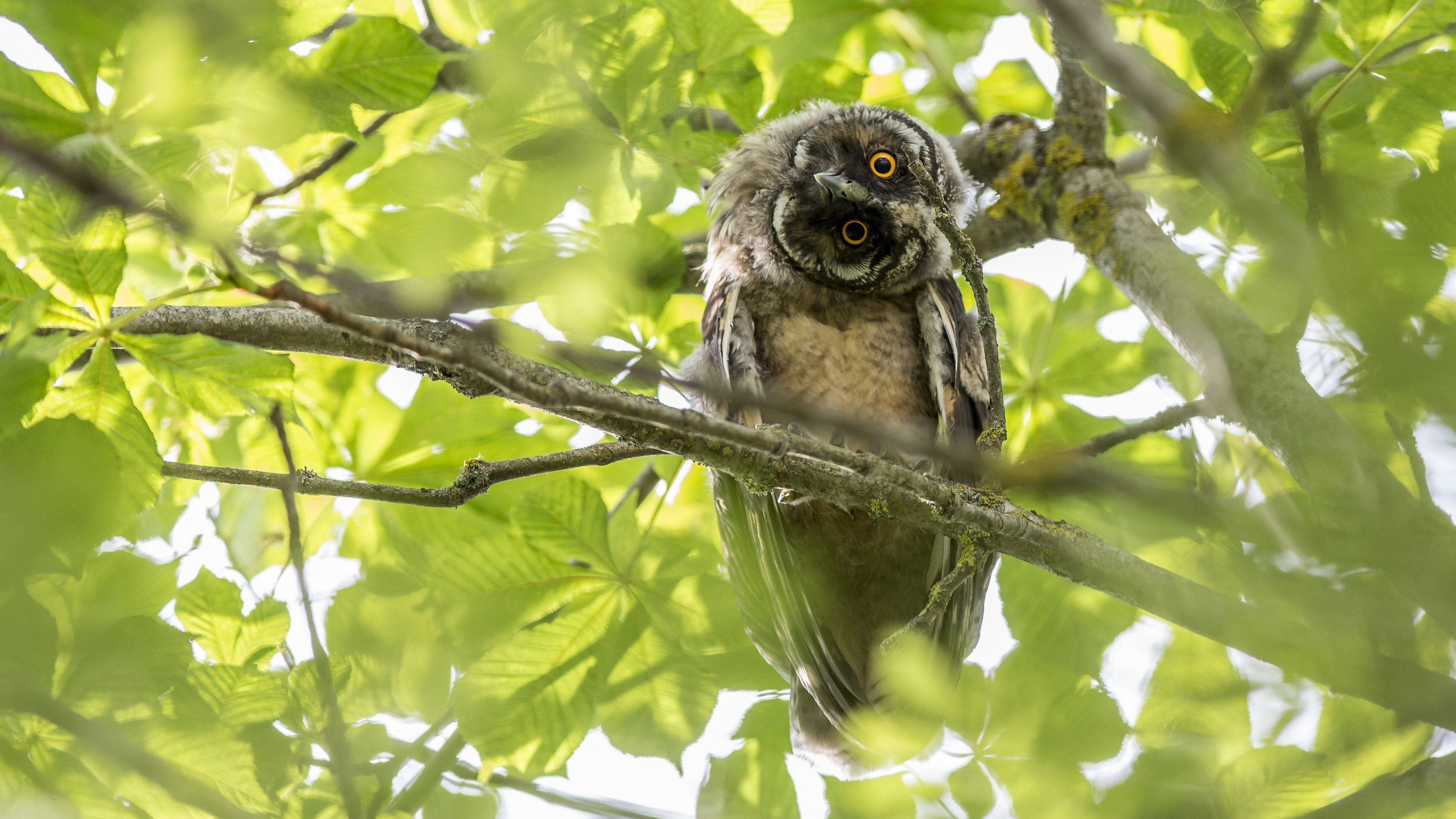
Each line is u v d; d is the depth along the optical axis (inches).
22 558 157.9
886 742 181.8
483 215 212.8
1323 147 263.7
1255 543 140.1
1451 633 127.2
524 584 332.5
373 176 357.4
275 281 257.1
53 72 200.2
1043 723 176.6
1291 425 262.2
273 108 154.2
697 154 374.0
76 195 141.4
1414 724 170.6
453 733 326.6
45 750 225.6
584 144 214.8
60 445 166.6
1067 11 213.5
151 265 429.7
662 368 178.9
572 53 263.1
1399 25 266.8
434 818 309.1
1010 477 162.1
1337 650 135.2
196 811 252.1
